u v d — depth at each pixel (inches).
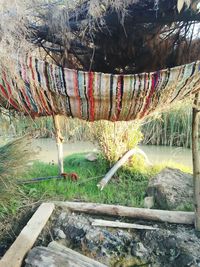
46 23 84.7
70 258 103.0
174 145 304.0
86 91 80.1
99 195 146.9
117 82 78.0
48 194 144.7
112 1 74.7
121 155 183.3
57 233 119.2
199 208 114.3
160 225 121.2
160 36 90.4
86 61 95.3
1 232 120.8
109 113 87.6
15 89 85.0
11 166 134.3
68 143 303.0
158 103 85.1
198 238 112.9
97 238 116.2
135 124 186.9
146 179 170.6
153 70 95.0
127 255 112.1
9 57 78.4
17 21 77.0
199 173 112.3
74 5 81.2
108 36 86.5
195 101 106.6
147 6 76.6
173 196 134.1
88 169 184.5
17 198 135.0
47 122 188.2
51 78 79.2
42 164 198.2
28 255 103.0
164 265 107.5
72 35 87.0
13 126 127.6
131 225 120.1
